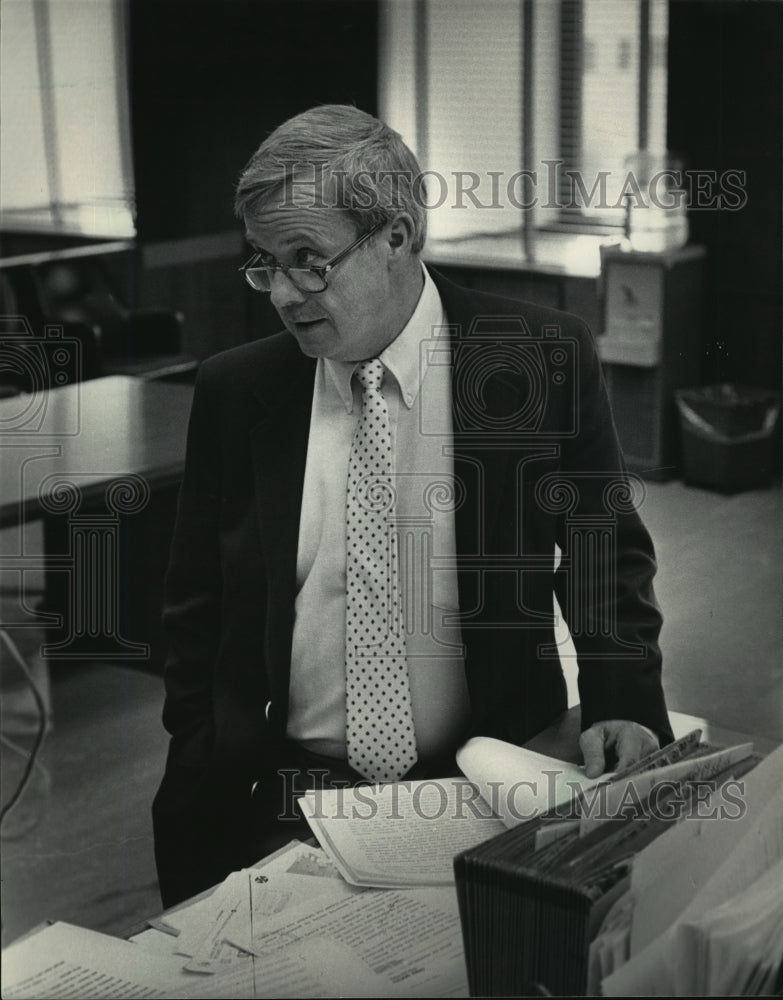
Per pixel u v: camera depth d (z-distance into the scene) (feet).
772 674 4.87
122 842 4.43
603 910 3.48
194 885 4.54
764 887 4.07
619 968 3.51
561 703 4.94
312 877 4.50
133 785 4.44
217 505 4.40
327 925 4.31
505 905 3.56
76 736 4.32
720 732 4.89
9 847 4.27
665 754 4.27
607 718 4.79
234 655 4.50
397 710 4.74
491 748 4.70
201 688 4.47
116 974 4.05
